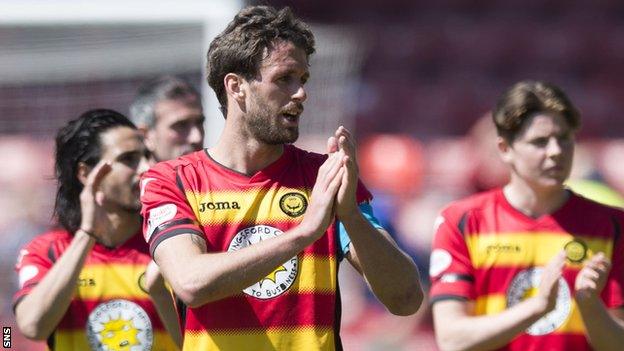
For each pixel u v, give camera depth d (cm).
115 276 1777
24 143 4088
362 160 4922
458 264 1812
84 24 3869
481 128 4694
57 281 1705
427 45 6006
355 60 4550
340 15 6103
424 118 5759
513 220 1820
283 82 1328
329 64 4197
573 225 1814
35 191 4050
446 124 5762
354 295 4078
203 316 1345
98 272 1777
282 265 1343
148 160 1891
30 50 3944
